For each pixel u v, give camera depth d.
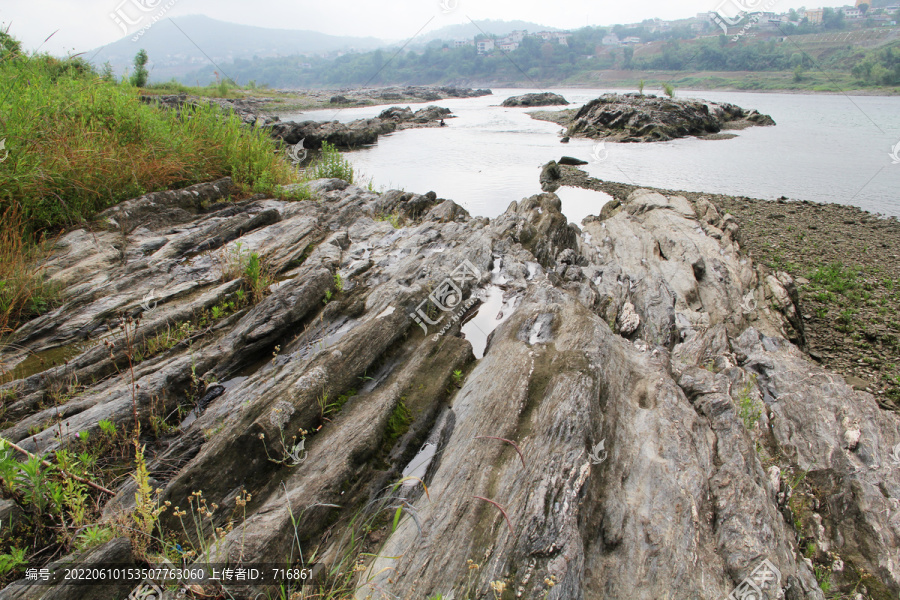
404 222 10.01
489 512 3.26
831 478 4.82
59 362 4.70
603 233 11.25
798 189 19.28
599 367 4.53
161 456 3.79
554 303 5.62
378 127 35.66
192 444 3.92
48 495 3.11
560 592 2.81
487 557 2.99
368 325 4.98
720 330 7.01
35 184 6.46
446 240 8.07
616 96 38.34
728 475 3.90
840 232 14.29
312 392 4.07
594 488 3.62
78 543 2.96
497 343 5.11
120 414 4.02
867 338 9.00
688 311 7.83
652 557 3.25
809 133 34.38
